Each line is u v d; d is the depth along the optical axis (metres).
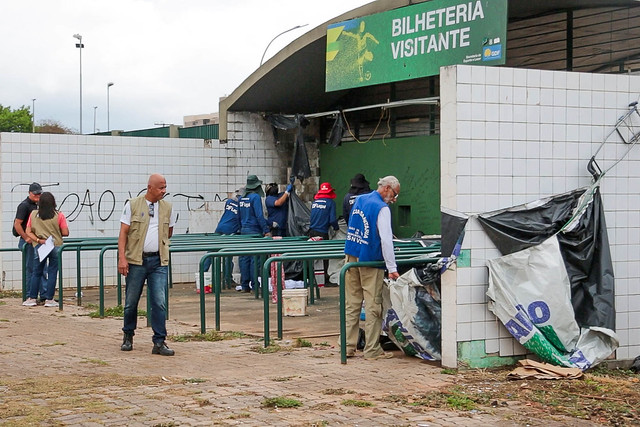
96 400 7.15
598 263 8.91
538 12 15.27
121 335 10.93
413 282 8.89
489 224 8.49
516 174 8.65
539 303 8.57
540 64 15.67
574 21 15.01
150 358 9.23
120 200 18.53
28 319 12.55
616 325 9.23
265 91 18.67
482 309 8.53
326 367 8.65
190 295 16.06
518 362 8.64
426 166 17.00
